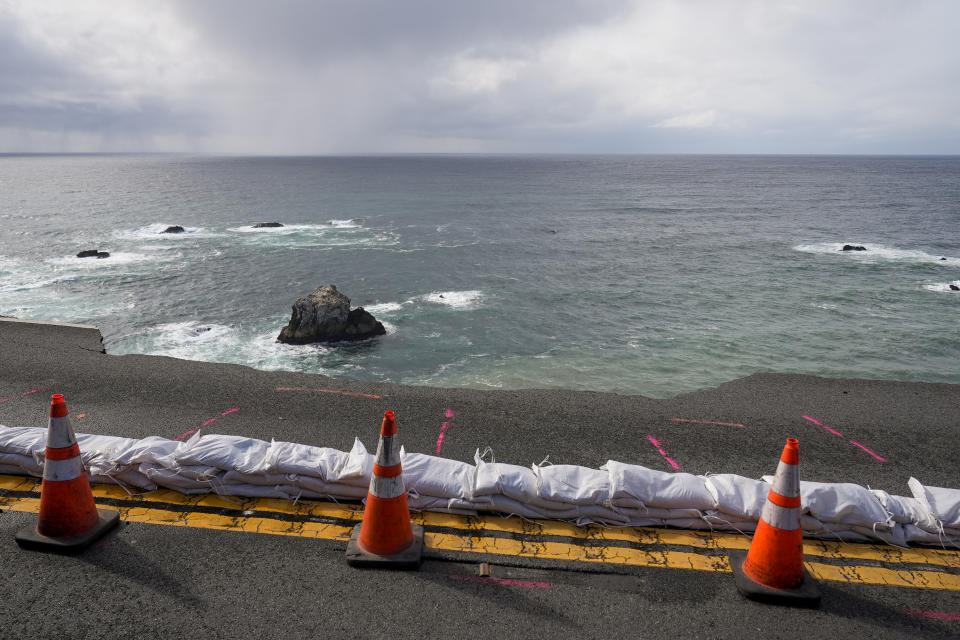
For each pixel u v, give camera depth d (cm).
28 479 502
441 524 457
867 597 391
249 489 487
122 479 497
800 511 392
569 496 463
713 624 362
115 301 2308
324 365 1653
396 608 366
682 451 622
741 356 1748
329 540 434
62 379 790
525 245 3788
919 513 456
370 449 599
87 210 5609
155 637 337
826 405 785
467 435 637
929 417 750
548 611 368
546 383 1525
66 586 376
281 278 2752
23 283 2542
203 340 1858
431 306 2291
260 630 344
